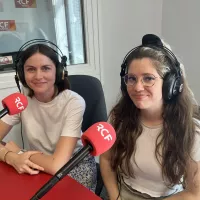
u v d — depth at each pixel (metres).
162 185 1.05
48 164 0.97
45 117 1.28
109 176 1.15
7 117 1.31
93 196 0.78
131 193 1.12
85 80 1.52
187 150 0.94
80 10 2.08
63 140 1.14
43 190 0.58
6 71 1.92
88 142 0.62
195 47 1.95
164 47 0.93
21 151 1.10
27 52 1.16
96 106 1.50
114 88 2.37
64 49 2.12
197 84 1.99
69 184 0.83
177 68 0.88
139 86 0.87
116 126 1.08
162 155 0.98
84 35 2.14
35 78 1.16
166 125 0.98
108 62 2.26
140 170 1.05
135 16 2.22
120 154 1.07
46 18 1.99
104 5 2.08
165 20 2.27
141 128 1.03
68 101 1.23
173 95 0.91
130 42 2.29
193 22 1.93
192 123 0.96
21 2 1.87
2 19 1.84
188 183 0.97
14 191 0.81
